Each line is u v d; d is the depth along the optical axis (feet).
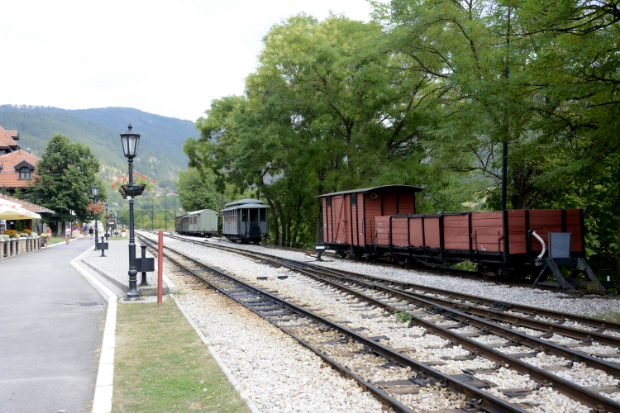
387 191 72.18
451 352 22.35
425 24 66.59
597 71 32.12
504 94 37.68
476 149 65.77
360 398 16.58
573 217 46.55
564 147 42.16
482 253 48.19
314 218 137.18
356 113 96.84
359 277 52.19
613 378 18.01
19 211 91.04
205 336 26.17
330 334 26.55
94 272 60.08
